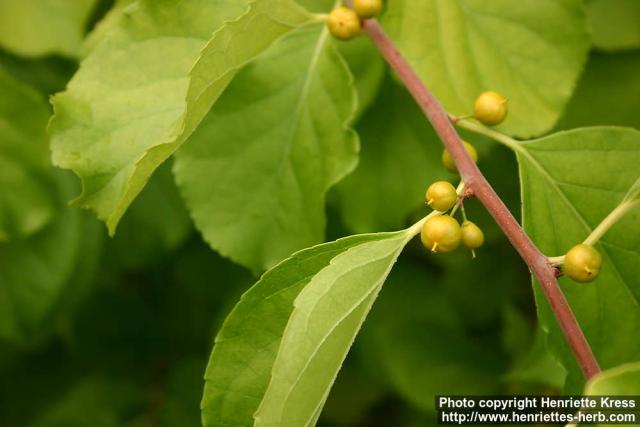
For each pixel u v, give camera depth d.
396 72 0.39
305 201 0.41
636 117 0.43
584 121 0.44
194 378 0.51
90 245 0.47
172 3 0.39
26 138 0.43
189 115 0.36
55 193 0.44
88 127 0.38
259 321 0.36
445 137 0.38
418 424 0.52
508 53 0.40
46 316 0.46
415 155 0.43
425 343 0.49
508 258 0.49
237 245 0.41
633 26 0.42
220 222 0.41
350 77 0.40
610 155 0.38
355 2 0.39
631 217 0.38
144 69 0.39
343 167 0.40
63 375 0.52
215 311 0.51
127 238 0.48
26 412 0.52
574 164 0.38
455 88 0.40
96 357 0.51
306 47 0.41
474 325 0.49
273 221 0.41
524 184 0.38
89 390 0.51
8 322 0.45
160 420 0.50
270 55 0.41
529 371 0.43
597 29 0.43
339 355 0.35
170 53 0.39
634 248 0.38
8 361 0.52
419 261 0.50
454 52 0.40
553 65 0.40
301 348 0.34
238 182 0.41
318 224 0.41
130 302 0.52
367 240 0.36
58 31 0.43
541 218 0.38
